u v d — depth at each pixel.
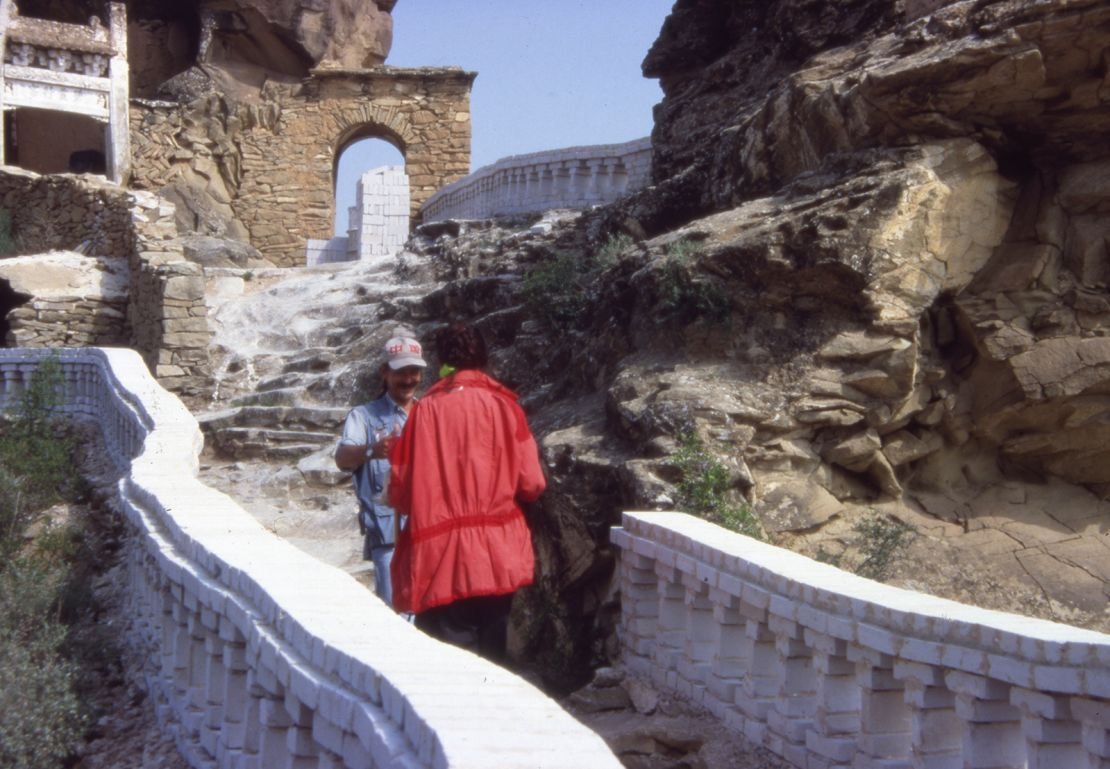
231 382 15.29
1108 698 3.87
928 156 9.26
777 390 8.97
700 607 6.27
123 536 9.76
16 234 21.39
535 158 19.73
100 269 19.03
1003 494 9.47
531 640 8.65
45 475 11.27
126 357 13.10
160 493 6.96
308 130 30.39
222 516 6.26
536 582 8.94
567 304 12.41
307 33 30.36
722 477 8.26
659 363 9.60
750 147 11.70
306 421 13.16
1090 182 9.18
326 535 10.62
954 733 4.56
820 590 5.13
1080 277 9.21
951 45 9.16
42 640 6.68
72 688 6.39
